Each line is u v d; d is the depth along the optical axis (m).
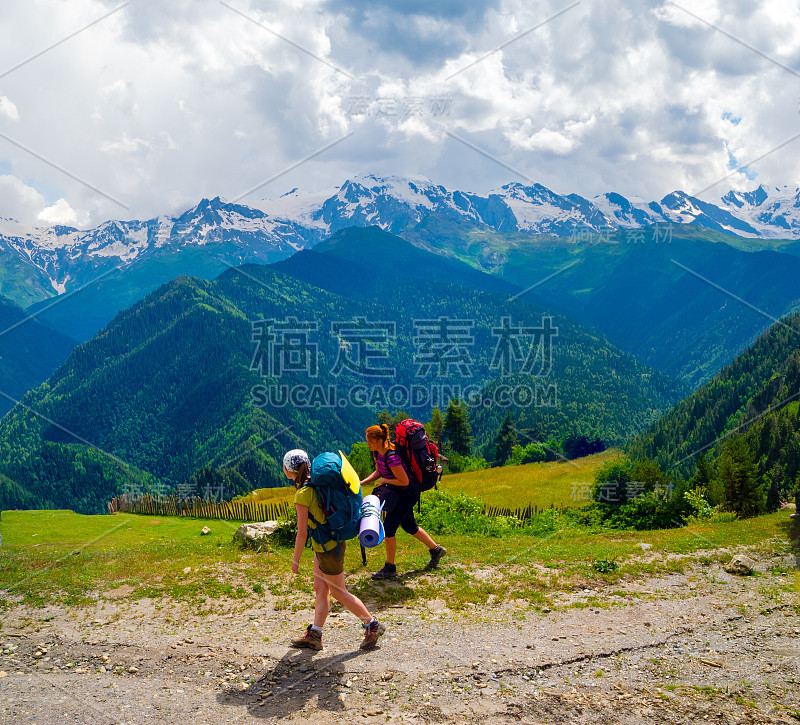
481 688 5.63
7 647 6.71
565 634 7.02
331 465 6.41
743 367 134.62
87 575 9.48
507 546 11.84
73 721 5.02
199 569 9.68
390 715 5.11
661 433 123.62
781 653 6.50
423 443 9.07
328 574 6.48
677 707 5.25
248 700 5.42
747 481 21.23
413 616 7.59
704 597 8.62
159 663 6.24
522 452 101.94
